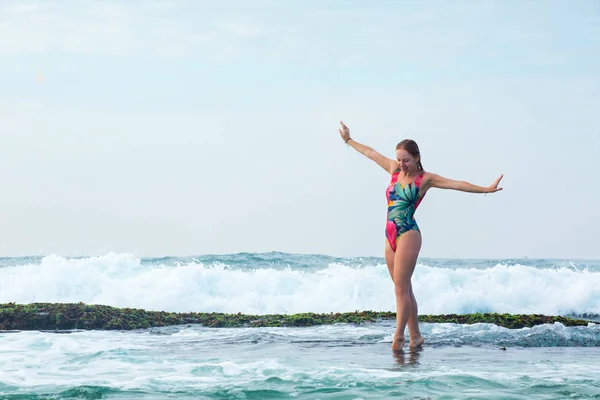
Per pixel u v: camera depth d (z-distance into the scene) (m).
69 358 7.27
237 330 10.00
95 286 16.09
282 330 9.95
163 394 5.42
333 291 16.88
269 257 27.75
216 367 6.61
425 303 17.41
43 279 15.94
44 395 5.38
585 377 6.17
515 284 18.41
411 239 7.95
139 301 15.79
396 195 8.02
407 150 7.80
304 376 6.12
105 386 5.70
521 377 6.14
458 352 7.85
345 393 5.45
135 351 7.80
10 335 9.09
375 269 18.19
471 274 18.58
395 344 7.96
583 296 17.92
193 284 16.50
